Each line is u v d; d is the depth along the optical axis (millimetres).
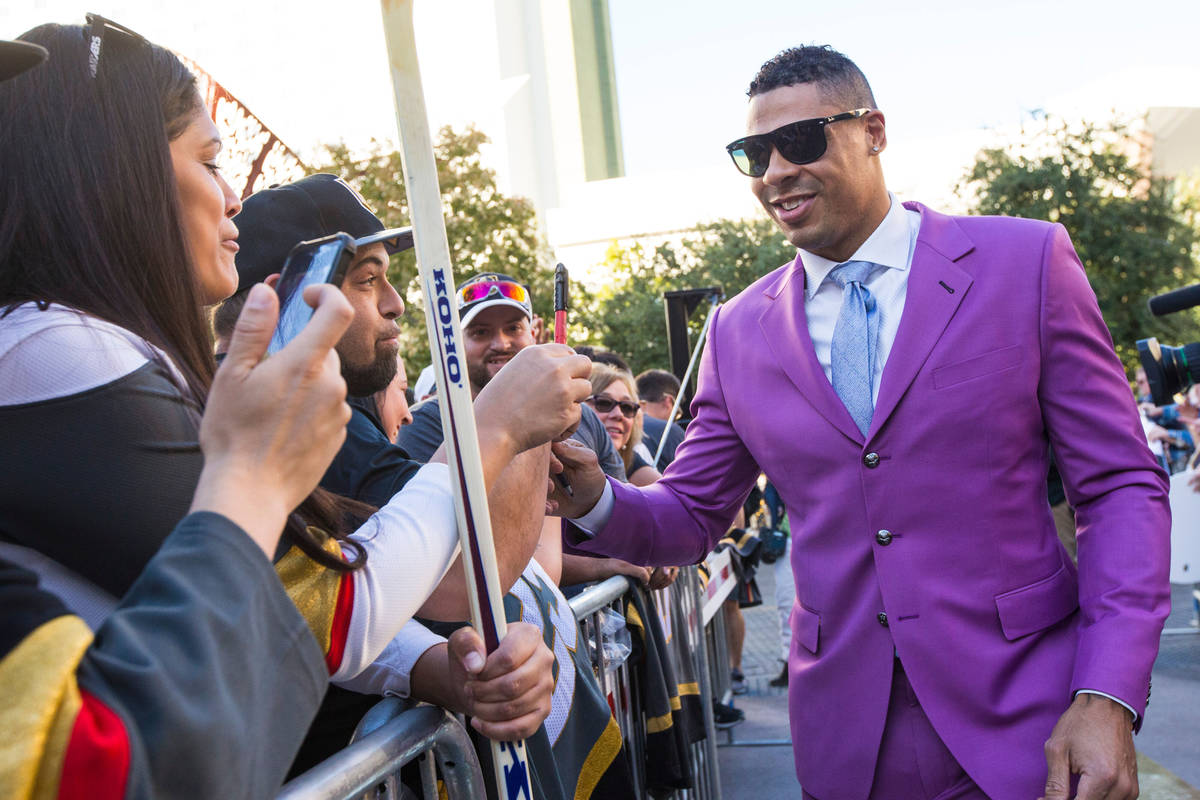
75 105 1041
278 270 1757
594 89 56469
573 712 1854
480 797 1438
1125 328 20422
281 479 815
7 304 979
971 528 1805
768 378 2025
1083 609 1762
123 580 917
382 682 1423
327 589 1030
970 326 1842
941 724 1770
